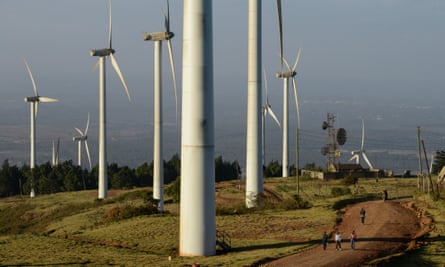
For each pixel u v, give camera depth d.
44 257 71.25
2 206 182.25
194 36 64.81
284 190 151.38
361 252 63.66
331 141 192.25
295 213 102.62
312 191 148.12
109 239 85.19
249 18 116.62
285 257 61.59
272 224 89.12
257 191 116.56
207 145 65.38
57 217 142.88
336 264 57.44
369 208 102.75
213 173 66.25
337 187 148.88
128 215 110.25
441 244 66.19
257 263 58.34
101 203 151.50
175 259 63.97
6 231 139.25
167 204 144.50
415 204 106.62
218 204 130.62
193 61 64.88
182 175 66.25
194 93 64.88
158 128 130.62
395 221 86.38
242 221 93.31
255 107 116.62
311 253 63.53
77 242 84.81
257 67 116.38
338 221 88.56
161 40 133.00
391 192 138.50
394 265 56.56
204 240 65.81
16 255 73.75
